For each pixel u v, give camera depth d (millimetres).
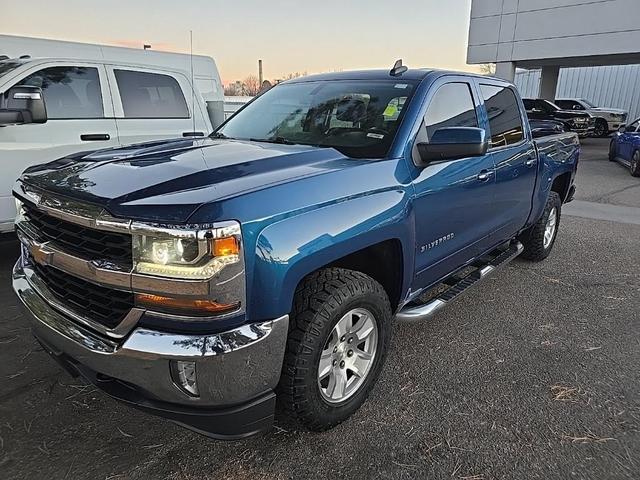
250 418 2084
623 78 26953
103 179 2201
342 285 2387
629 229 7219
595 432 2600
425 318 3164
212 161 2469
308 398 2324
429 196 2953
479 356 3389
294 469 2293
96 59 5566
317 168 2430
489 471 2307
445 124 3283
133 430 2539
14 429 2527
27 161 4906
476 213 3623
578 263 5531
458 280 4004
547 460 2383
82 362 2141
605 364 3316
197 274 1834
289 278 2064
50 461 2311
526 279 4977
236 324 1963
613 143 14930
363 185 2480
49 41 5504
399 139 2857
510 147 4125
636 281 4957
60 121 5156
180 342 1887
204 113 6598
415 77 3277
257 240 1957
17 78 4902
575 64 20125
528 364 3295
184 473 2256
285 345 2111
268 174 2268
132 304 1961
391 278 2906
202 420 2006
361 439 2506
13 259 5168
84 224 1989
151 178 2168
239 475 2252
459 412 2748
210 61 7113
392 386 2998
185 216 1831
